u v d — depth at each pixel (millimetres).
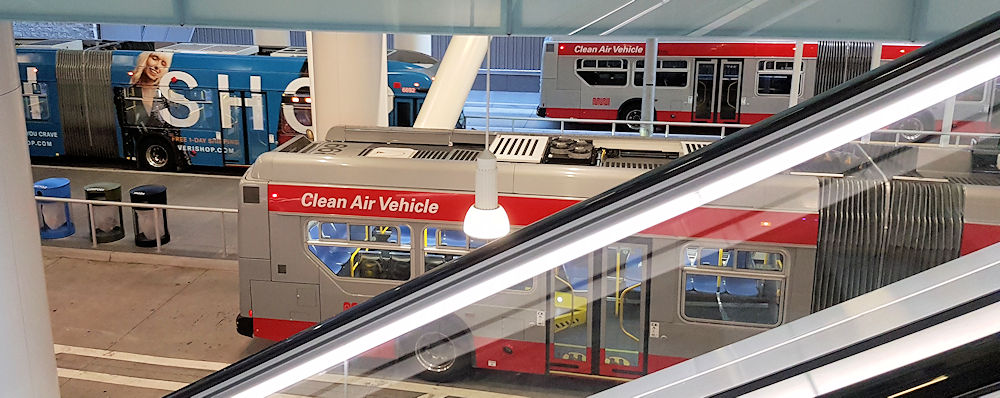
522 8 5652
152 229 13664
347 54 11742
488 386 9359
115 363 10148
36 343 6629
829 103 3889
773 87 20922
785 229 8406
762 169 3938
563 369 9117
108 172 19125
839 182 8453
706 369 3088
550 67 22422
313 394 9508
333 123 12000
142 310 11609
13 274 6328
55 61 18656
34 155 19516
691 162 4152
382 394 9477
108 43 19797
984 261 2855
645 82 16875
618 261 8703
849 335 2801
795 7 5434
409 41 25062
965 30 3645
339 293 9633
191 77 18172
